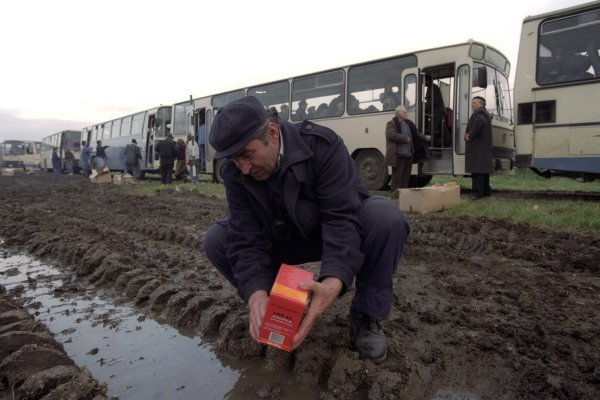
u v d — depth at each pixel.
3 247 5.60
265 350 2.52
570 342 2.53
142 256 4.79
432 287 3.57
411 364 2.29
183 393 2.18
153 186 14.26
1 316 2.88
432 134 10.10
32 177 25.80
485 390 2.11
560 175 8.48
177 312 3.14
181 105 17.59
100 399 2.05
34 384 2.12
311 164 2.08
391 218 2.16
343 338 2.54
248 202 2.23
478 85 9.09
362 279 2.26
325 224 2.12
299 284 1.90
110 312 3.25
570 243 4.74
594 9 7.43
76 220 7.03
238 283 2.24
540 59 8.00
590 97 7.48
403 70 10.04
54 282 4.00
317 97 11.81
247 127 1.83
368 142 10.70
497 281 3.63
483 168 7.98
